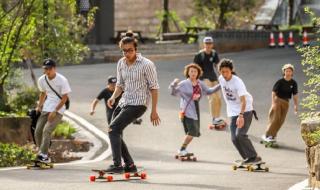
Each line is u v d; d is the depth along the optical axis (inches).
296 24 3142.2
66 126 1336.1
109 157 1152.2
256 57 2335.1
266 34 2728.8
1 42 1395.2
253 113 973.8
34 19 1446.9
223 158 1122.0
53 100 1026.1
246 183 791.7
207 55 1400.1
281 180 824.9
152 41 3051.2
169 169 968.9
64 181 807.7
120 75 826.8
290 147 1219.9
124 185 759.7
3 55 1396.4
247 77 1882.4
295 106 1250.6
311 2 3260.3
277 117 1226.6
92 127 1392.7
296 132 1326.3
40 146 1032.8
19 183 792.3
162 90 1754.4
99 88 1823.3
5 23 1400.1
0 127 1210.6
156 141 1275.8
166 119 1443.2
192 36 2832.2
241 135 960.9
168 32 3142.2
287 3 3284.9
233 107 970.1
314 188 690.8
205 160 1100.5
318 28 819.4
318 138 697.6
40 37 1540.4
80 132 1352.1
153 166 1011.3
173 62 2331.4
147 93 820.6
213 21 3083.2
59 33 1566.2
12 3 1423.5
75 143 1238.9
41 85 1034.1
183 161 1089.4
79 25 1742.1
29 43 1526.8
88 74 2084.2
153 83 813.9
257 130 1350.9
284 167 1008.9
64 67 2327.8
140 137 1305.4
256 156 962.1
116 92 832.3
